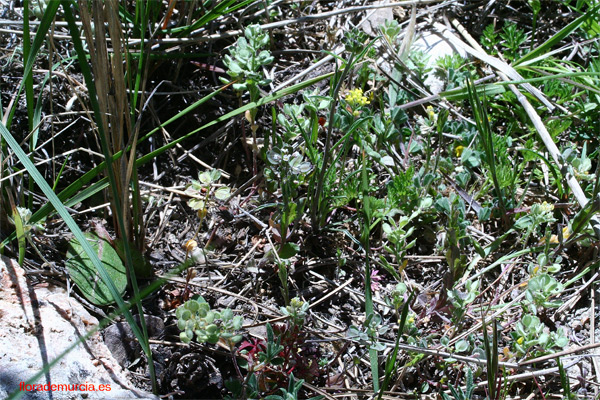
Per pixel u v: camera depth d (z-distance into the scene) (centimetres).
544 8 332
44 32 155
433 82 289
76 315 188
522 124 280
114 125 188
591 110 269
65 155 244
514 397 200
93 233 220
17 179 224
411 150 251
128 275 211
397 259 215
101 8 169
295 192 221
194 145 263
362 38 233
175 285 215
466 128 267
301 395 190
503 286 231
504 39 309
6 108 246
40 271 202
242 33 280
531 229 222
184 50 277
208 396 190
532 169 266
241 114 266
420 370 204
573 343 215
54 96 249
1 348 166
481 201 256
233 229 238
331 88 246
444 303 207
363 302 223
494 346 169
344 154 233
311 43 304
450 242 209
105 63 178
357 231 241
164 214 238
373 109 284
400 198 234
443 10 320
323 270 231
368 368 204
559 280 236
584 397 196
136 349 194
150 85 269
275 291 221
